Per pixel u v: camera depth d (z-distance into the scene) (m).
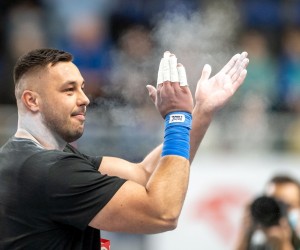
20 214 6.19
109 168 7.31
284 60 21.16
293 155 15.88
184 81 6.55
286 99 18.97
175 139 6.35
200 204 15.05
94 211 6.04
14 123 15.28
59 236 6.18
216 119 15.99
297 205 10.91
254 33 21.52
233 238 14.96
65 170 6.11
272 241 9.99
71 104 6.46
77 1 21.28
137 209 6.03
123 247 14.55
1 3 20.72
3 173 6.34
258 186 15.40
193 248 14.82
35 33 20.33
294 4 22.66
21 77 6.55
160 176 6.16
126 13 20.91
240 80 7.34
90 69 19.62
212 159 15.40
